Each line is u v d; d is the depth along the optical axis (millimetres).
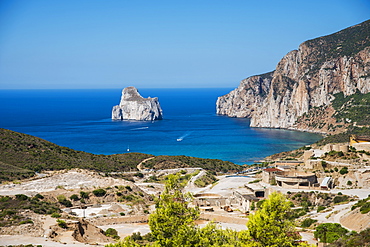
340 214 97125
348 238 74062
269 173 139625
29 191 113438
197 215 73375
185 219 70625
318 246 77625
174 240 67000
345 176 134750
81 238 82500
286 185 131000
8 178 129125
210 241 70750
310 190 125438
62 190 118312
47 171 151375
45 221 87812
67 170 142500
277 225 68750
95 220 101375
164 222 69562
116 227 98562
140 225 100750
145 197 126875
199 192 143125
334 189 127000
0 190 114125
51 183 126188
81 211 108250
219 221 105938
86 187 123625
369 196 105938
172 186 74938
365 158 148500
